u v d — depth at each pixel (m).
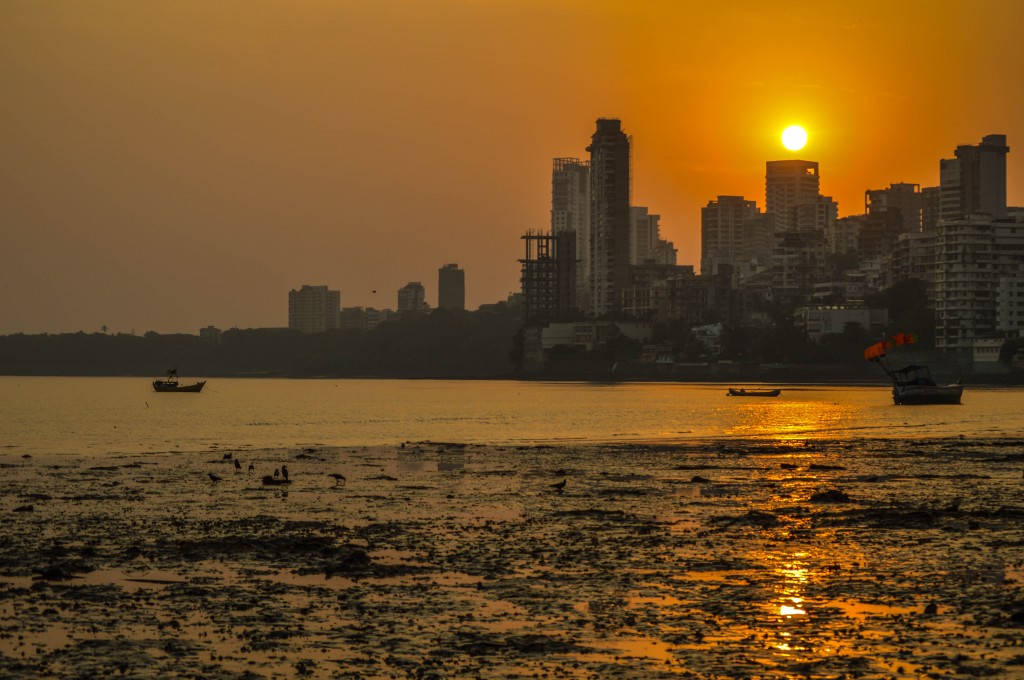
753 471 88.62
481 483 79.44
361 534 53.62
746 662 31.12
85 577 42.94
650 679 29.75
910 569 43.94
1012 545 49.53
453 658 31.67
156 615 36.59
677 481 80.44
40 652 32.12
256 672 30.39
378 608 37.53
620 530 54.81
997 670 30.19
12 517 60.56
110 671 30.41
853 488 74.75
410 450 115.50
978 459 99.31
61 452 118.44
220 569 44.59
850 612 36.69
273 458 105.12
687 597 39.09
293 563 45.81
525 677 29.97
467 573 43.50
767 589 40.28
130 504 66.75
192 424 184.88
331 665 31.05
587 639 33.56
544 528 55.59
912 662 30.94
